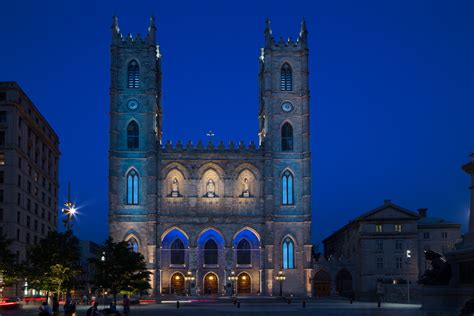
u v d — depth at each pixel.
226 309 81.19
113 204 125.06
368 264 126.56
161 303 105.38
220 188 129.38
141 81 130.00
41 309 46.00
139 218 125.44
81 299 114.94
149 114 128.62
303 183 129.12
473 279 39.28
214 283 127.31
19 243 115.56
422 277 43.28
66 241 85.81
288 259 127.25
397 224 128.25
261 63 143.38
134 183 126.81
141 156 127.50
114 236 124.38
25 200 120.38
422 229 133.75
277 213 128.25
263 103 139.12
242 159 130.12
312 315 63.75
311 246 126.81
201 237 128.50
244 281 128.38
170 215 126.69
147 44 131.62
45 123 138.50
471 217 40.44
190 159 129.38
